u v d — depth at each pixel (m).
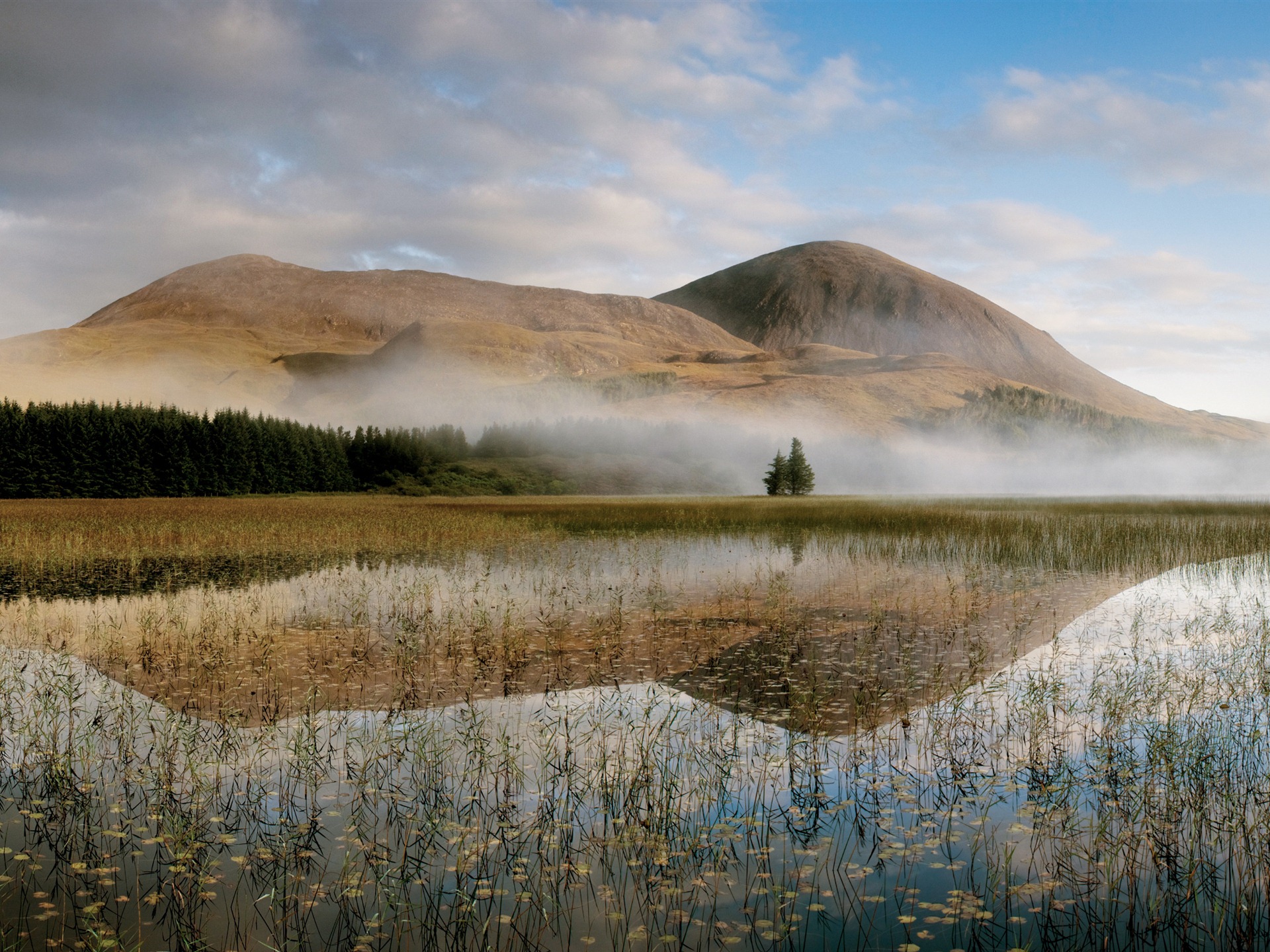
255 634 15.47
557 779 8.70
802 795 8.41
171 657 13.86
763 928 6.14
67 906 6.48
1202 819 7.54
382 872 6.97
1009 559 25.53
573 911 6.45
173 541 32.22
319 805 8.16
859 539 31.39
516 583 21.58
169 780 8.51
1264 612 17.38
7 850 7.31
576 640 15.02
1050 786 8.29
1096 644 14.65
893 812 8.06
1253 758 9.12
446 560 26.67
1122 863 7.09
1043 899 6.53
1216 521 38.78
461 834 7.59
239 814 8.00
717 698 11.56
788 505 62.00
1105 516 43.66
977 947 5.89
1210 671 12.64
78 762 9.16
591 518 44.78
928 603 18.59
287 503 71.12
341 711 11.07
